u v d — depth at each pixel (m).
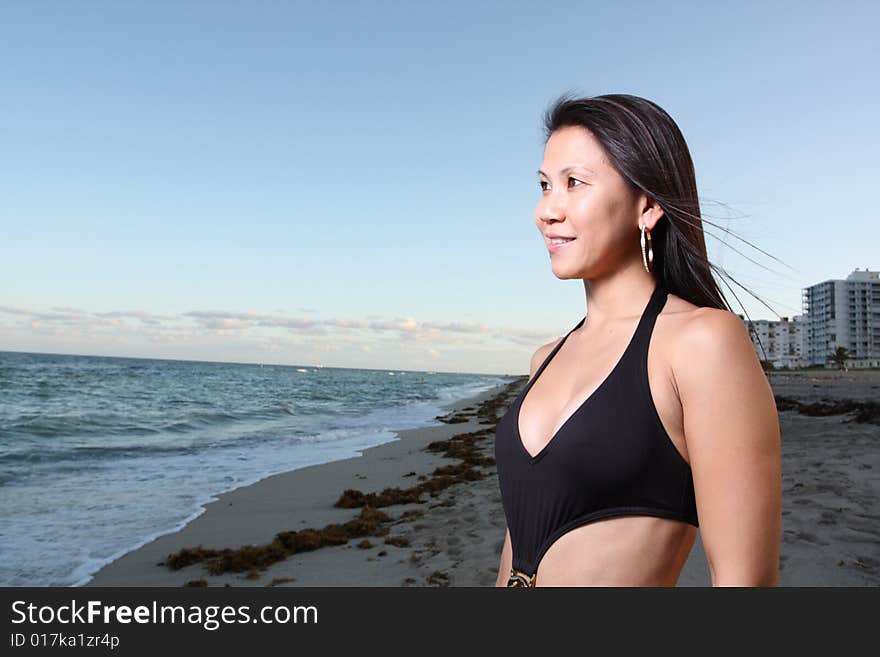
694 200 1.27
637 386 1.11
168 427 22.31
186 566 6.48
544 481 1.17
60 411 26.28
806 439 13.35
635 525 1.10
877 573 4.75
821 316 152.88
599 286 1.33
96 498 9.91
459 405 43.78
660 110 1.27
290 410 33.50
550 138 1.36
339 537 7.39
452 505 9.25
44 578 6.05
